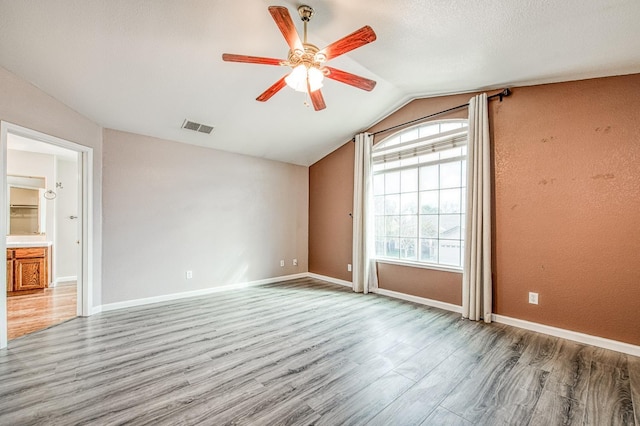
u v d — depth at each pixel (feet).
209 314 11.37
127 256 12.23
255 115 12.50
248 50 8.55
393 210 14.44
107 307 11.74
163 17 7.16
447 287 12.05
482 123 10.62
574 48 7.17
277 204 17.70
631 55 7.16
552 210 9.34
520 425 5.25
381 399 5.98
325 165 18.03
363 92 11.93
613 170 8.30
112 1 6.61
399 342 8.79
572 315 8.95
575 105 8.95
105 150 11.75
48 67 8.41
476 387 6.43
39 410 5.57
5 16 6.65
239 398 5.99
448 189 12.32
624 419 5.40
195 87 10.13
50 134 9.54
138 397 6.01
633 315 7.98
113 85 9.53
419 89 11.81
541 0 5.61
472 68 9.20
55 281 16.55
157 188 13.10
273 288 15.80
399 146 13.78
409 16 6.82
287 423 5.24
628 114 8.11
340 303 12.92
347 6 6.73
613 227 8.30
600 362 7.53
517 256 10.05
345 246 16.62
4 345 8.29
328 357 7.82
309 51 6.55
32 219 15.92
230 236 15.53
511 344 8.63
